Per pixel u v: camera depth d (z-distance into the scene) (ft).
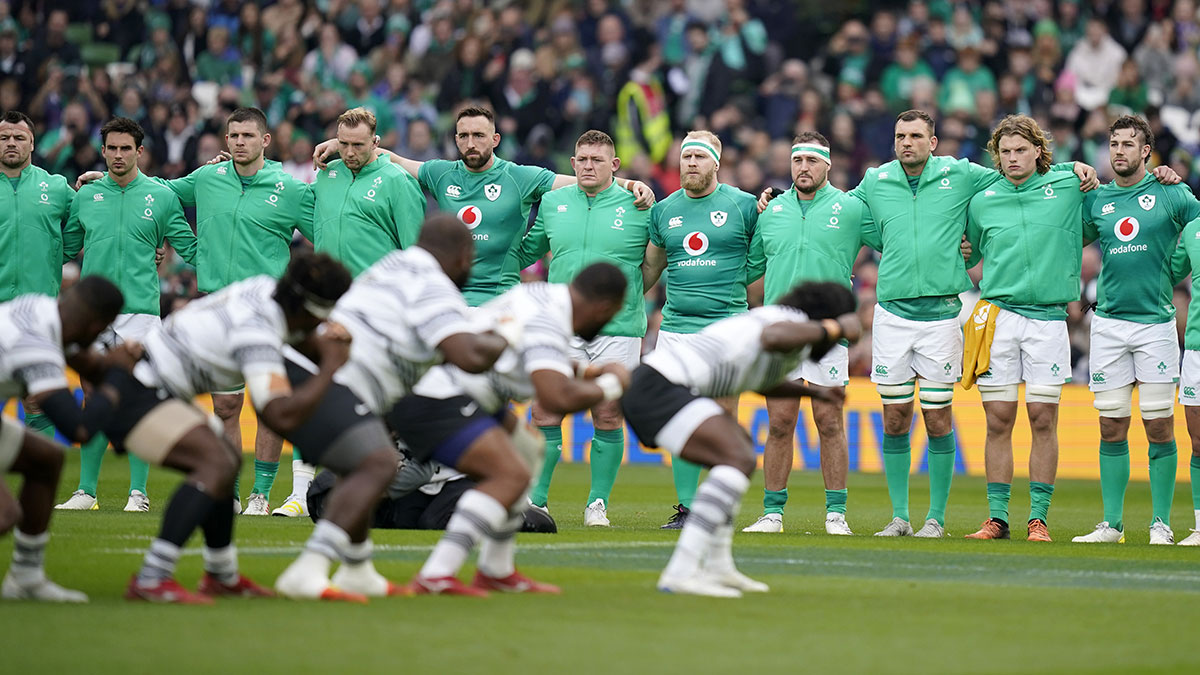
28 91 263.90
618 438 122.62
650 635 58.39
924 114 115.96
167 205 127.75
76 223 128.67
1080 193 115.34
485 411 70.23
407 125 257.75
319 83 263.70
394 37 266.16
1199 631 63.00
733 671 51.11
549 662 51.83
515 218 124.98
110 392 63.26
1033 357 114.21
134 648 52.75
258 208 125.70
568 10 282.77
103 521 108.06
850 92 255.09
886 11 279.90
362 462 66.08
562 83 261.03
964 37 259.39
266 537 97.35
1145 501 167.22
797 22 276.00
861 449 210.59
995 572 86.89
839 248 118.52
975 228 116.67
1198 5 263.08
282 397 64.28
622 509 141.08
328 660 51.16
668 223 121.39
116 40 276.82
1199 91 257.75
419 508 106.83
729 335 72.02
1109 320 116.16
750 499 159.53
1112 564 92.89
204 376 65.72
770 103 257.75
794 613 65.92
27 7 273.13
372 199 123.54
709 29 272.31
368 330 66.64
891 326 117.39
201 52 269.23
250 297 66.08
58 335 63.82
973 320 115.75
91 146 241.35
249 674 48.39
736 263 120.57
